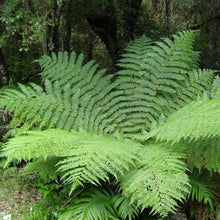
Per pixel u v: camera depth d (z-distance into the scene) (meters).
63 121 3.26
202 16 7.32
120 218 2.80
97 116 3.43
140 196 2.25
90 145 2.47
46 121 3.22
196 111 2.64
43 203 3.07
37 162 3.10
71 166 2.22
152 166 2.49
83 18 5.92
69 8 5.18
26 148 2.42
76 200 2.85
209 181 3.02
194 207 2.97
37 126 3.66
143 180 2.34
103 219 2.54
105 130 3.39
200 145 2.80
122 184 2.52
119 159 2.38
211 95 3.34
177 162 2.56
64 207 2.93
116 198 2.71
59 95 3.43
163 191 2.23
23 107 3.21
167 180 2.32
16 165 3.83
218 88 3.38
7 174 3.63
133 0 6.32
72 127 3.29
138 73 3.83
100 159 2.29
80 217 2.51
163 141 2.95
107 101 3.66
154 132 2.87
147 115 3.62
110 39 6.32
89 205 2.64
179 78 3.67
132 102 3.69
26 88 3.40
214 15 7.10
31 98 3.30
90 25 6.20
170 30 7.26
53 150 2.45
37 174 3.52
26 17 4.04
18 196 3.29
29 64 5.44
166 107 3.63
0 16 4.31
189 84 3.68
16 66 5.43
